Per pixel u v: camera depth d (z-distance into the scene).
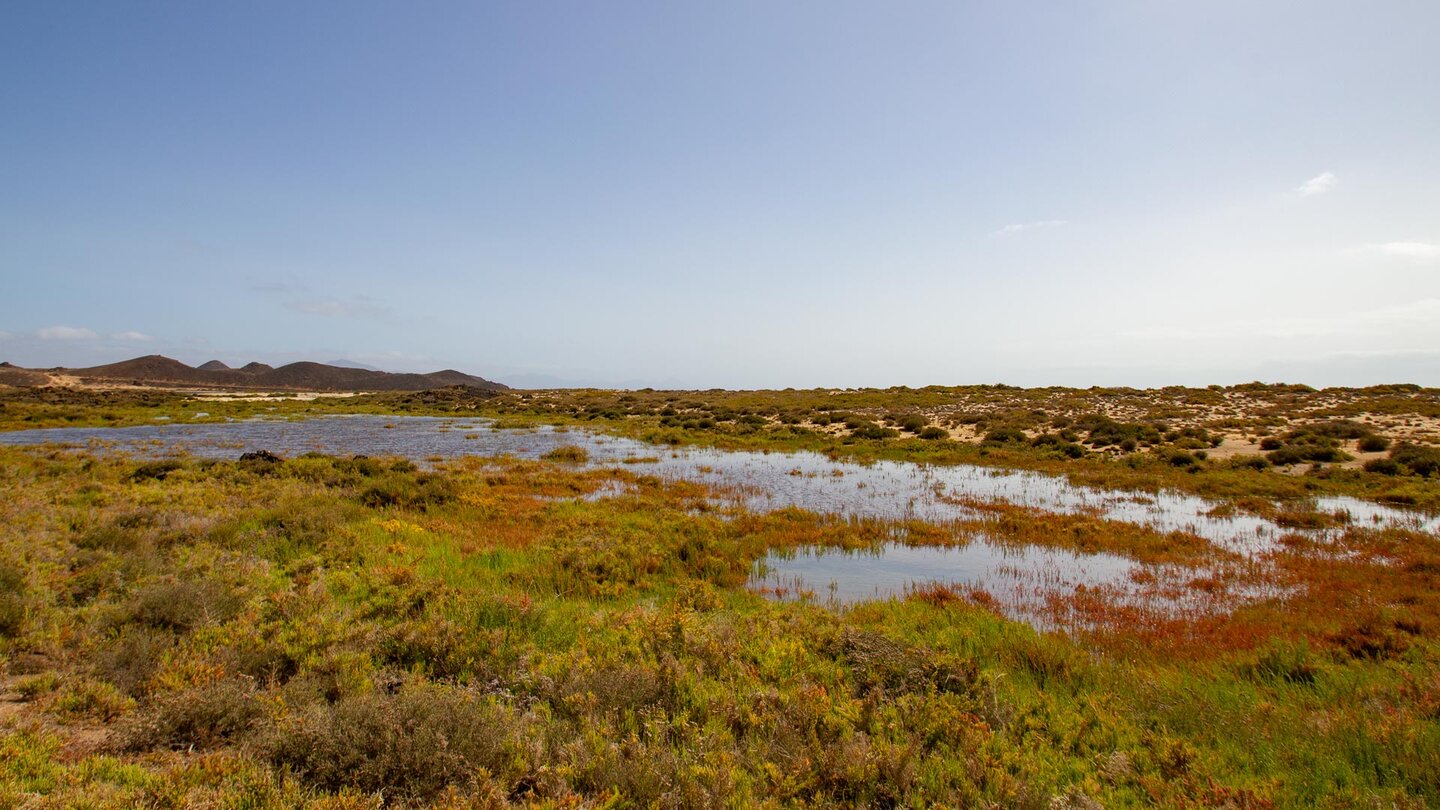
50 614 7.55
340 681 6.23
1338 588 11.47
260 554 11.70
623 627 8.48
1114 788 5.06
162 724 5.17
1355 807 4.65
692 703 6.29
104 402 65.88
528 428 48.97
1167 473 25.33
